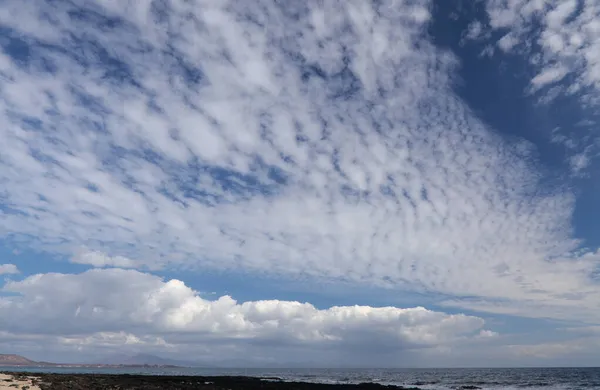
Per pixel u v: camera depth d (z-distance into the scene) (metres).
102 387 43.69
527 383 109.44
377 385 84.75
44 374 54.22
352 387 73.62
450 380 128.88
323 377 150.88
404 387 86.19
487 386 97.50
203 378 77.81
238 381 73.38
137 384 50.41
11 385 37.06
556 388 89.56
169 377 73.69
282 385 70.94
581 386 97.44
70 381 46.06
